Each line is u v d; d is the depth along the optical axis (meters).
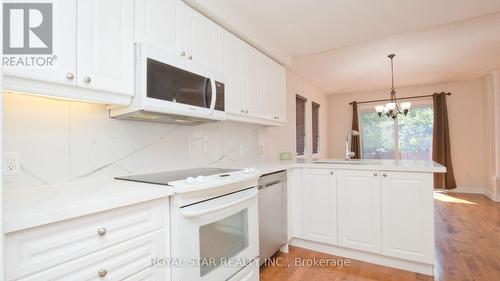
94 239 0.95
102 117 1.52
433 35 3.00
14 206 0.87
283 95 3.16
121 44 1.32
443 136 5.41
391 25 2.62
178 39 1.67
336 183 2.42
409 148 5.87
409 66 4.32
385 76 4.95
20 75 0.96
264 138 3.30
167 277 1.24
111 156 1.56
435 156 5.45
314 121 5.74
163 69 1.47
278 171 2.39
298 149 4.70
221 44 2.08
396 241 2.15
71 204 0.90
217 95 1.88
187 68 1.62
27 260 0.78
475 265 2.21
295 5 2.22
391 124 6.07
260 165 2.46
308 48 3.19
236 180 1.55
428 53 3.68
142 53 1.37
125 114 1.49
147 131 1.79
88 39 1.17
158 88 1.44
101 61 1.22
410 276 2.06
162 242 1.22
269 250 2.20
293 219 2.65
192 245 1.30
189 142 2.13
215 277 1.44
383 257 2.25
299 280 2.03
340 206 2.40
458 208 4.08
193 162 2.17
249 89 2.44
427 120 5.69
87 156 1.44
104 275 0.97
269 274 2.12
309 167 2.57
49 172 1.28
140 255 1.11
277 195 2.34
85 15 1.16
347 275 2.09
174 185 1.26
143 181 1.37
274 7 2.25
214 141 2.42
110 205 0.98
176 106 1.53
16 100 1.18
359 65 4.20
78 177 1.39
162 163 1.88
